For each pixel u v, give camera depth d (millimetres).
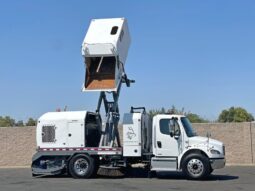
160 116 21781
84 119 22719
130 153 21953
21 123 52719
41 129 23141
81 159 22375
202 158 20812
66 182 20453
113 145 22906
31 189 18016
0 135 33312
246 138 30562
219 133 30953
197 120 39031
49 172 22859
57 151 22828
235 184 18922
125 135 22078
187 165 20984
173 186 18375
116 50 22328
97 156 22688
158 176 22953
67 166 22719
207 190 17016
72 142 22719
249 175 23031
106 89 22656
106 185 18984
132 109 22531
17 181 21250
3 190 17797
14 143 33125
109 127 23031
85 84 22953
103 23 23391
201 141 21141
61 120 22953
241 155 30594
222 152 21109
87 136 22938
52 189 17906
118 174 22531
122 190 17266
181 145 21312
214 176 22531
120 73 23312
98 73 23062
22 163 32844
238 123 30766
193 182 19875
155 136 21688
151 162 21578
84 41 22516
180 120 21562
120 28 23062
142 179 21516
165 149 21484
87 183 19859
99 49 22344
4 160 33094
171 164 21312
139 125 21953
